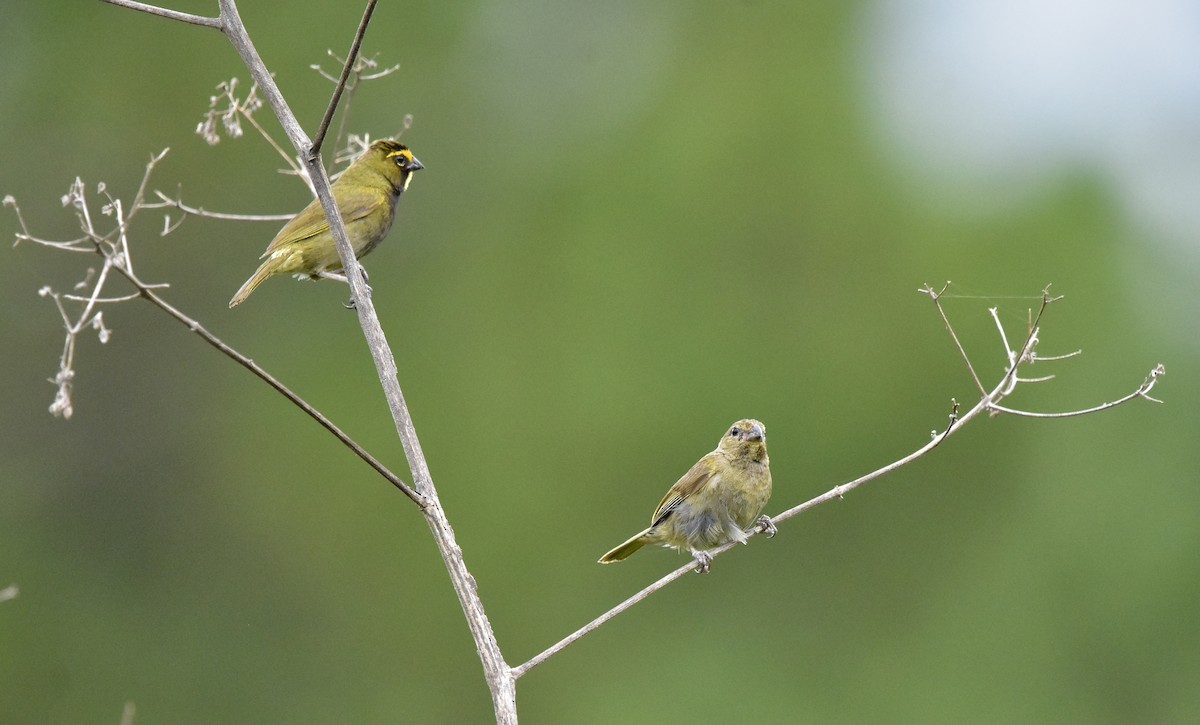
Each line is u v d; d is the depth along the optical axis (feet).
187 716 69.26
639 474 69.26
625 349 71.77
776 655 65.41
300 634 70.59
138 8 24.61
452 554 22.25
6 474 71.26
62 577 71.20
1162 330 69.67
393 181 35.91
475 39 79.25
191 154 73.26
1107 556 64.95
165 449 73.15
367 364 74.84
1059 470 66.80
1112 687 63.87
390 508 71.36
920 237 71.72
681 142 76.69
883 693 64.28
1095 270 70.49
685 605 66.39
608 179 76.64
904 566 66.74
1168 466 66.13
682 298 72.79
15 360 71.05
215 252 73.67
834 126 75.51
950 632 64.95
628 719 63.67
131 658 70.49
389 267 76.74
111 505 72.23
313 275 34.86
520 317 74.59
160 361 73.20
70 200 21.18
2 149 72.64
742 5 79.87
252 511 72.49
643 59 80.79
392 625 69.21
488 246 76.79
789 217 73.72
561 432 70.54
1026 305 69.82
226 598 71.82
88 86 74.23
